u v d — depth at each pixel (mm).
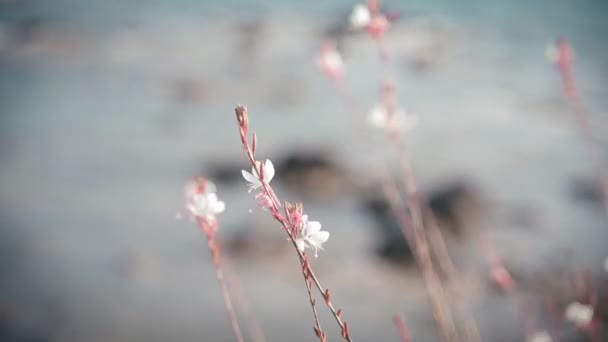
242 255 6992
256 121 10461
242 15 17047
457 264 6559
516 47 14195
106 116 10961
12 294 6512
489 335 5480
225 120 10672
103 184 8727
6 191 8539
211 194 1991
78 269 6918
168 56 13945
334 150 9016
